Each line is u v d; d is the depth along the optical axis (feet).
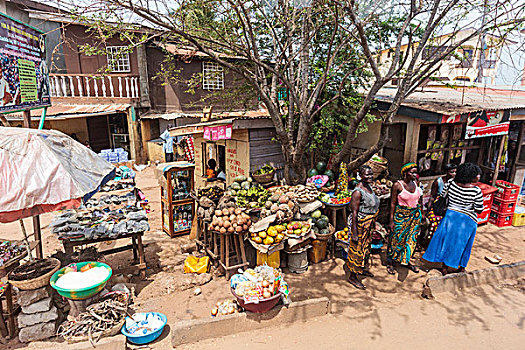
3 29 14.37
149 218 29.45
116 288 16.11
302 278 18.94
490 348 13.19
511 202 26.03
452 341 13.60
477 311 15.75
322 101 26.07
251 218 19.69
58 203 12.07
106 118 57.47
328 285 18.20
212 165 29.19
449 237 17.98
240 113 28.27
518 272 18.99
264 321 14.44
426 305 16.28
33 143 12.71
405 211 18.58
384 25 24.82
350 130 21.34
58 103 49.98
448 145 25.70
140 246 18.58
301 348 13.16
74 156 14.29
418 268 20.22
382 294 17.33
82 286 13.52
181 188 24.63
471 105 23.95
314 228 20.44
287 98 27.14
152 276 19.15
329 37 26.02
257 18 23.62
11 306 14.03
